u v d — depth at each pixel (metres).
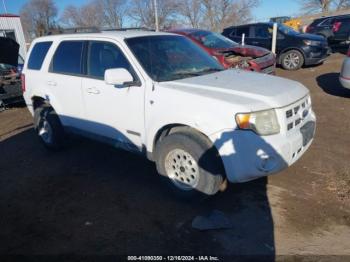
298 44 11.95
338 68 11.78
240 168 3.31
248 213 3.61
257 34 13.14
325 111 7.00
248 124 3.24
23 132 7.07
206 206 3.79
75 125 5.05
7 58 9.00
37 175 4.88
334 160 4.71
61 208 3.96
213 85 3.73
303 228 3.34
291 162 3.52
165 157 3.83
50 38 5.39
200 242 3.22
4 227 3.67
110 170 4.86
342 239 3.17
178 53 4.50
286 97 3.50
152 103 3.82
